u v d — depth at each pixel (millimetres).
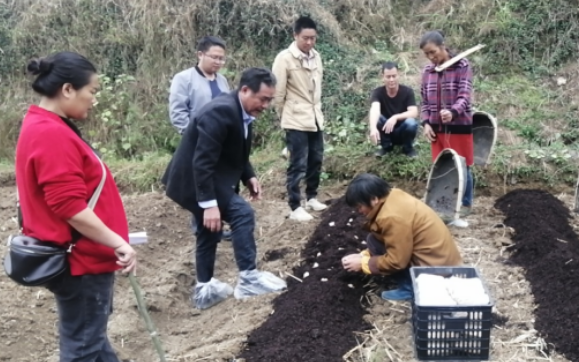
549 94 8602
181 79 5688
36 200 2994
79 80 2980
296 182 6215
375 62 9281
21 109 10055
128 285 5574
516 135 8016
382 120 7246
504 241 5750
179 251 6281
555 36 9242
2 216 7285
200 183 4504
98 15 10320
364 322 4504
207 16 9836
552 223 6047
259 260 5820
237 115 4520
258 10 9727
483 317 3814
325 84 8961
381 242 4672
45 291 5367
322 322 4434
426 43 5828
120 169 8375
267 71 4520
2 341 4590
